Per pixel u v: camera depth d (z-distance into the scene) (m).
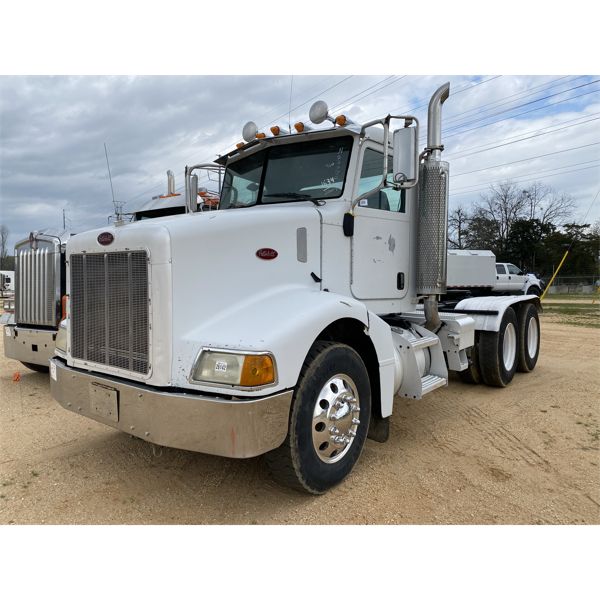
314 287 3.70
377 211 4.32
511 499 3.24
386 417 3.83
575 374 7.16
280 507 3.12
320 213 3.78
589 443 4.29
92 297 3.24
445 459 3.91
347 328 3.69
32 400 5.65
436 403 5.57
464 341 5.41
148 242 2.85
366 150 4.14
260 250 3.32
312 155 4.20
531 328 7.28
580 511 3.09
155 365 2.84
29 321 6.34
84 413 3.28
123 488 3.39
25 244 6.38
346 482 3.47
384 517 3.01
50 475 3.59
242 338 2.78
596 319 15.80
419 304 5.45
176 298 2.84
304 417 3.03
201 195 5.82
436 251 4.70
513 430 4.62
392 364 3.88
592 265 52.00
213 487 3.40
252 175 4.52
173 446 2.76
